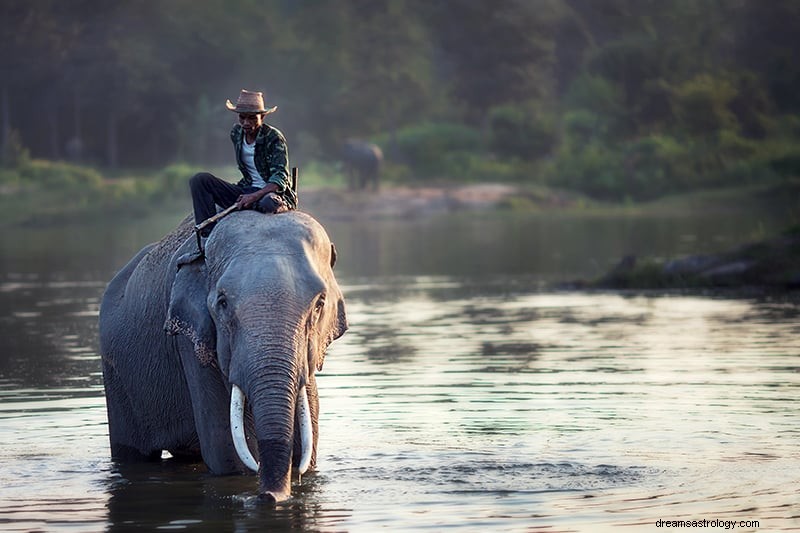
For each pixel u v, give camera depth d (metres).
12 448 32.59
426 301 71.88
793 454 29.78
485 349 50.12
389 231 155.25
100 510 25.91
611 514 24.53
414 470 28.80
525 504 25.53
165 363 29.97
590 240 128.25
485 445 31.47
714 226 146.88
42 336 56.72
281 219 26.06
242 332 24.23
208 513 25.30
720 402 36.91
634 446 31.05
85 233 162.25
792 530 23.08
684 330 55.00
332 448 31.34
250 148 27.91
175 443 30.53
